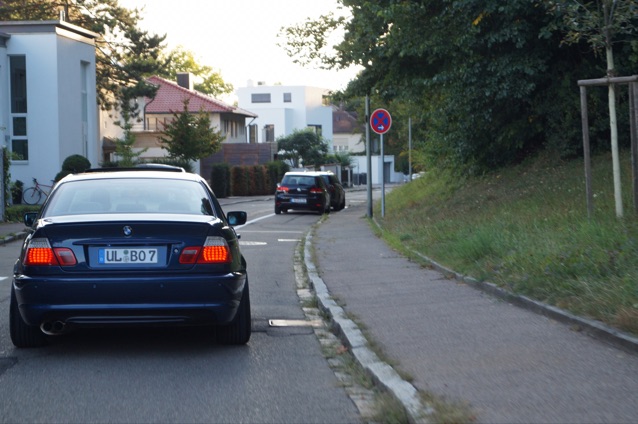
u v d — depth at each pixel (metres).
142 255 7.34
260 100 107.44
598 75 19.25
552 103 19.81
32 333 7.82
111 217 7.54
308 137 84.75
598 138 19.86
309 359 7.65
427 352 7.26
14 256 16.69
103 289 7.18
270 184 63.56
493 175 22.45
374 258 14.88
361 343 7.72
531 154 22.12
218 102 73.56
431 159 29.92
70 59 36.62
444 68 20.72
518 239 12.20
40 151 35.28
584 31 12.83
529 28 18.19
